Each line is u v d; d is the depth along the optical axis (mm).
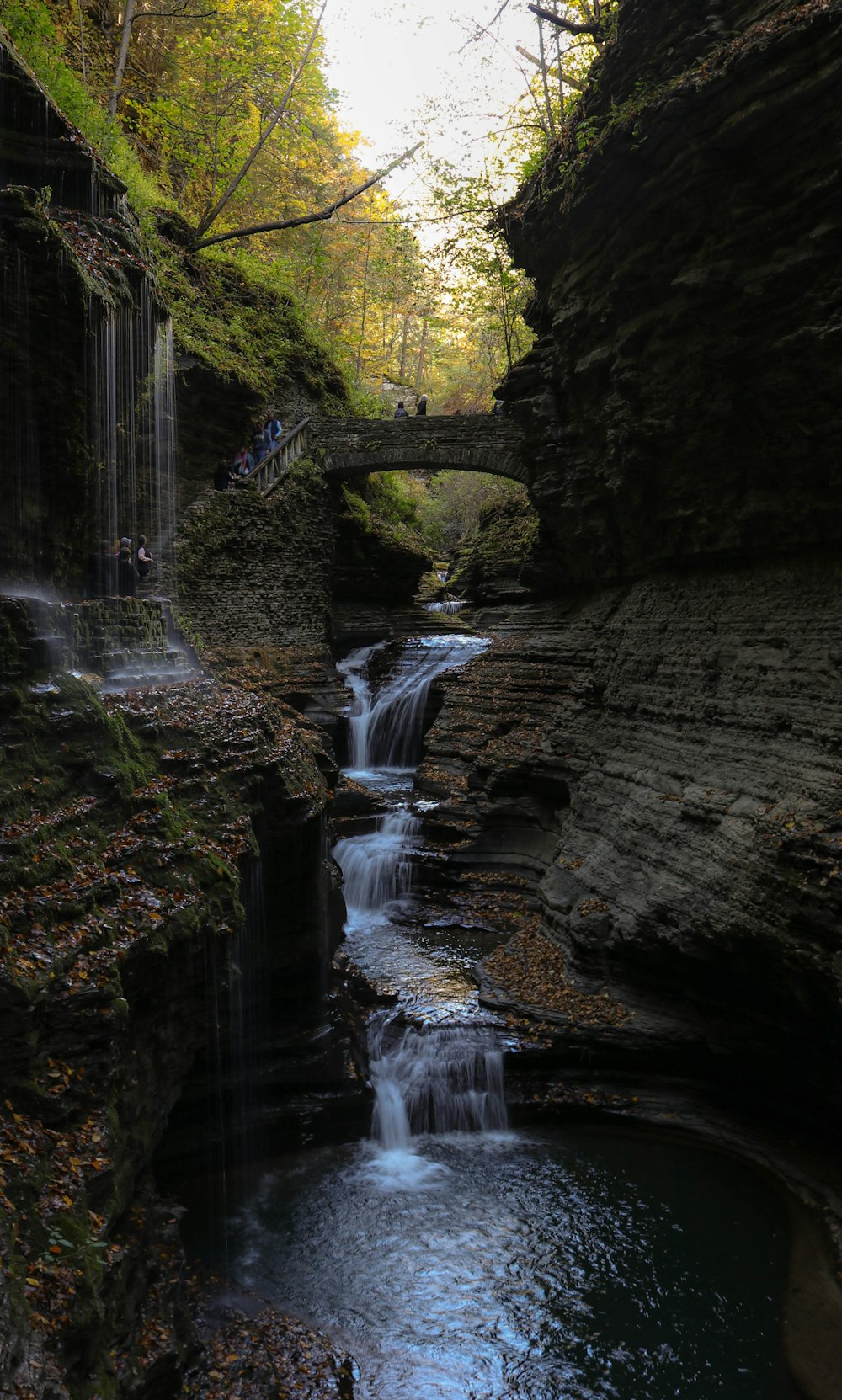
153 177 31859
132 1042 7848
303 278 43375
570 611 23797
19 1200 5461
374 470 32500
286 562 30594
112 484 13672
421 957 17047
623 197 14445
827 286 11695
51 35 19875
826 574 13086
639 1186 11344
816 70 10828
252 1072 11672
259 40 31234
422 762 25750
